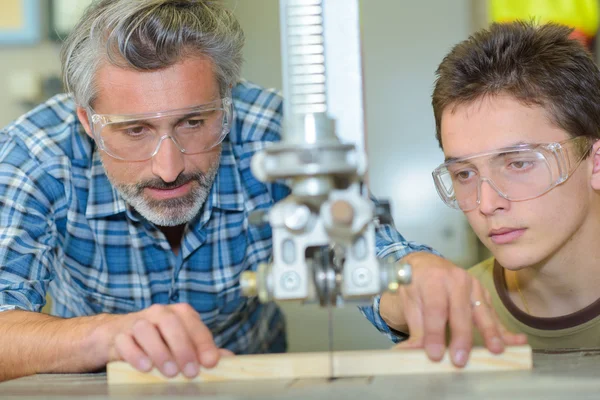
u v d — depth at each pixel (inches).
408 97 121.0
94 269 72.0
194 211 63.2
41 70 116.4
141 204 62.1
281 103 74.6
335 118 35.1
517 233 56.1
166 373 41.9
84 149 68.6
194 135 59.6
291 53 34.3
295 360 41.9
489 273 69.8
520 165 54.9
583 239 60.7
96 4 58.9
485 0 117.6
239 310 79.9
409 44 120.4
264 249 74.2
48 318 51.3
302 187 34.6
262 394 35.3
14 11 115.3
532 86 55.5
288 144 33.7
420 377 39.6
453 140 57.7
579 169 57.5
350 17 36.0
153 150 58.7
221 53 59.7
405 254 53.3
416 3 119.8
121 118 56.5
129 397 35.8
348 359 41.9
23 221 62.6
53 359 47.4
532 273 64.0
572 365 42.5
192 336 42.8
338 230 34.8
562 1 115.5
